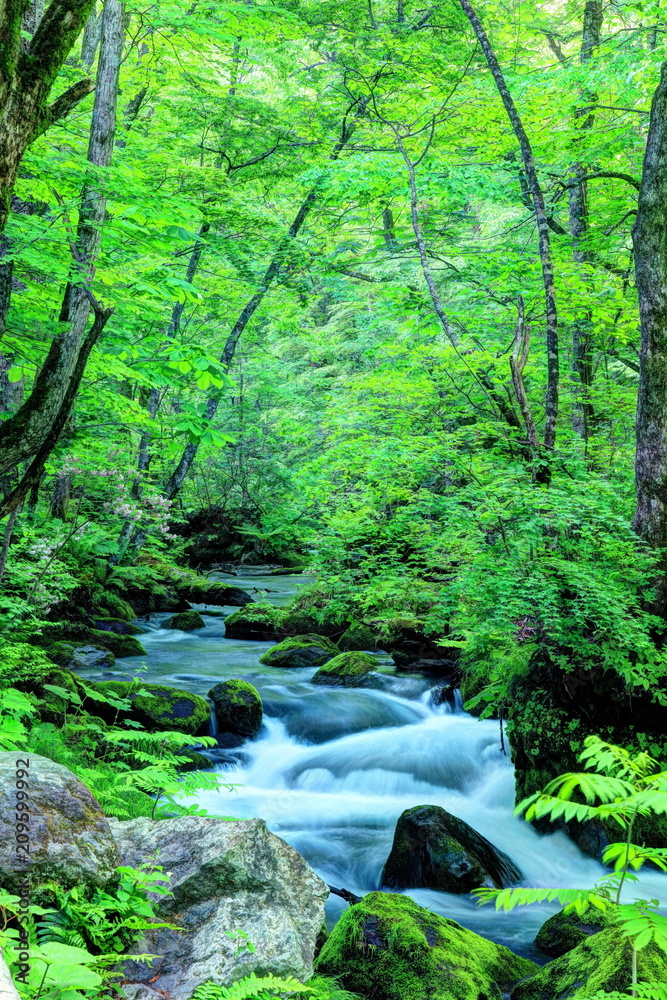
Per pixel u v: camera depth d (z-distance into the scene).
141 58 13.91
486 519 7.80
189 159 18.30
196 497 28.12
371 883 6.27
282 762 8.66
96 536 13.52
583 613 7.00
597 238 12.68
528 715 7.66
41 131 3.49
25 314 7.95
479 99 11.77
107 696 8.06
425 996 3.93
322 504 14.69
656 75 11.03
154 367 4.94
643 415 8.17
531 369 12.41
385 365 11.91
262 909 3.22
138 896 3.13
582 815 2.05
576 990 3.88
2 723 5.36
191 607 17.94
